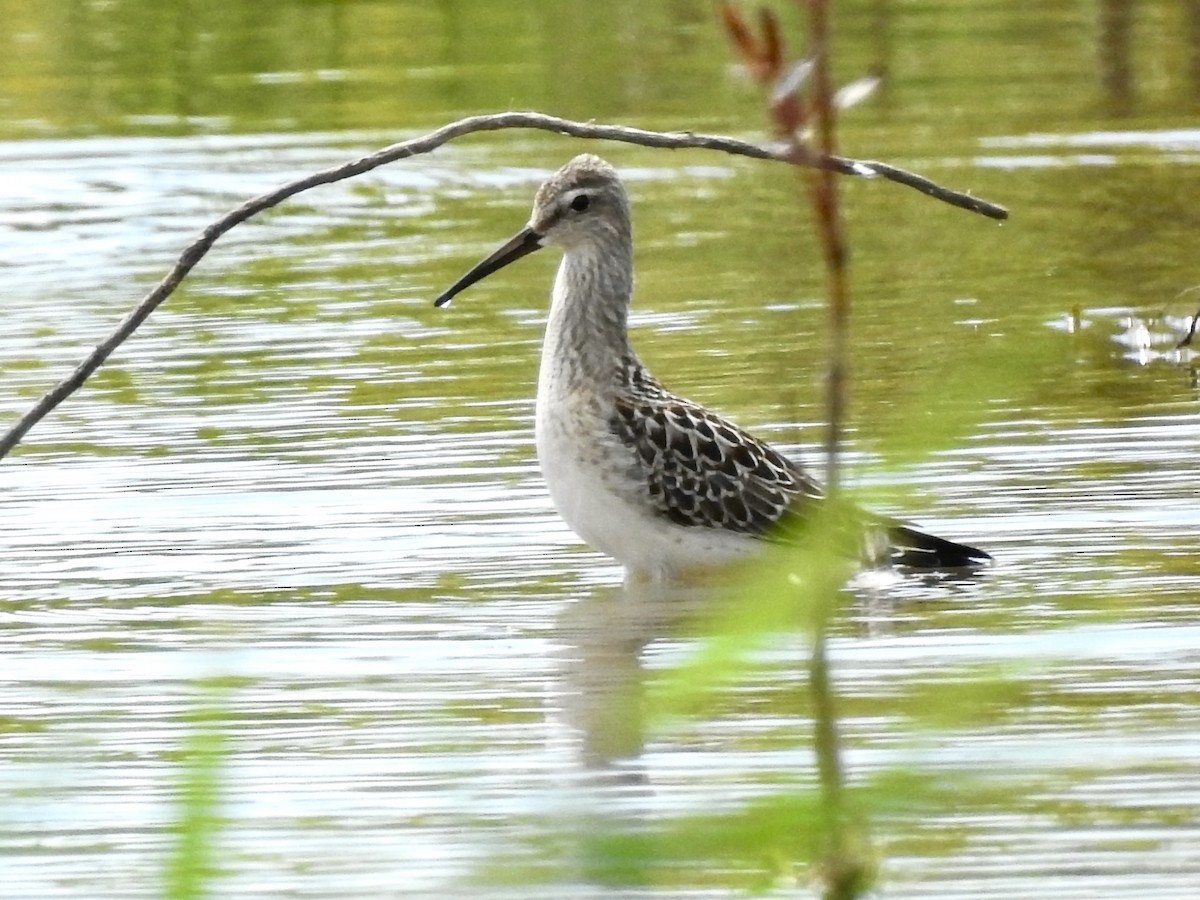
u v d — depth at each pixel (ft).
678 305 60.44
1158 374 53.01
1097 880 27.73
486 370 55.11
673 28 95.66
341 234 70.59
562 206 43.39
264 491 46.39
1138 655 35.96
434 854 29.09
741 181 76.18
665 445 41.91
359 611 39.86
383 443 49.39
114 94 87.66
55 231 71.26
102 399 53.21
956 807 30.09
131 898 28.50
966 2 100.58
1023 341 16.06
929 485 45.29
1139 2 96.27
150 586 41.32
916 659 35.91
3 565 42.47
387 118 83.20
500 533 44.21
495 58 91.45
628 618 39.55
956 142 78.79
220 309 61.72
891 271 63.77
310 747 33.24
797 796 15.79
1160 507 43.65
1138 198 71.51
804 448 46.80
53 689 36.14
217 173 77.87
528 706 34.88
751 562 42.06
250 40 95.25
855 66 88.43
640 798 30.55
